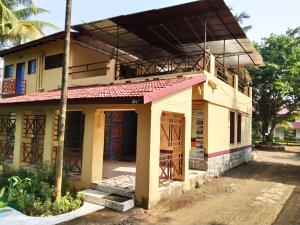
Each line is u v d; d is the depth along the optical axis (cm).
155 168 743
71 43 1386
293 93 2652
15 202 739
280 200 849
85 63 1466
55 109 959
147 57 1634
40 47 1534
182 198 834
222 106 1318
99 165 864
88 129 861
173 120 927
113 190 782
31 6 1667
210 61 1128
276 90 2762
